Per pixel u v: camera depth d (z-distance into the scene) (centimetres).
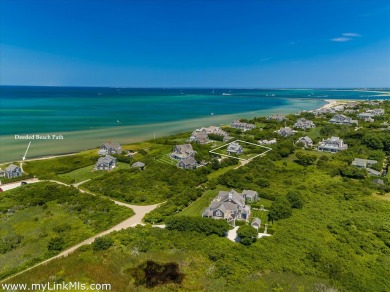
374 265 4931
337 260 5003
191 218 6072
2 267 4869
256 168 9475
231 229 6078
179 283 4522
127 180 8531
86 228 6025
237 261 5009
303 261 5022
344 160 10181
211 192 7919
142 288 4419
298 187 7988
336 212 6650
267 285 4484
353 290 4391
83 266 4850
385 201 7212
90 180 8625
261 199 7488
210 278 4647
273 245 5406
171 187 8094
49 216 6531
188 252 5262
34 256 5166
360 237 5650
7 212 6681
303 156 10212
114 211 6706
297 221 6244
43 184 8175
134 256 5119
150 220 6319
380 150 11500
